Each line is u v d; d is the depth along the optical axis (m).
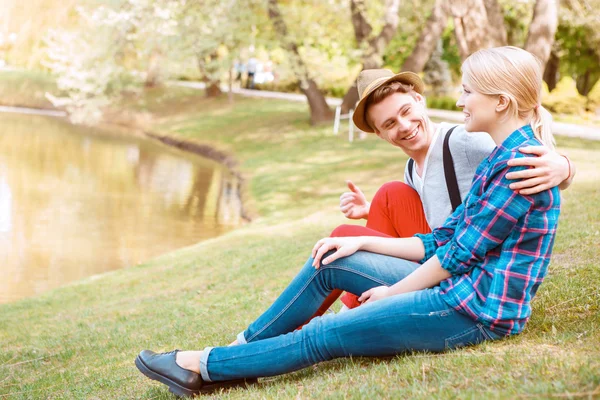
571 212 7.39
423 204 3.46
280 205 15.50
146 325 6.06
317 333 2.82
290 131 25.03
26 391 4.23
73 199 16.56
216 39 21.05
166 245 12.56
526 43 17.22
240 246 10.38
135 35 19.94
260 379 3.17
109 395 3.72
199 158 24.91
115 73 21.36
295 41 21.98
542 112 2.73
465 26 15.55
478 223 2.68
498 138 2.75
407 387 2.50
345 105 23.36
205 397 2.90
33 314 7.73
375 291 2.88
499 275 2.68
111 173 20.62
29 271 10.66
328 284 2.99
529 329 3.03
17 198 16.28
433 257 2.80
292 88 38.97
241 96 34.25
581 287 3.66
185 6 19.81
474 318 2.72
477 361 2.63
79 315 7.30
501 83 2.66
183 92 35.78
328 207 14.10
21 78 42.78
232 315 5.64
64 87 21.58
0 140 26.27
